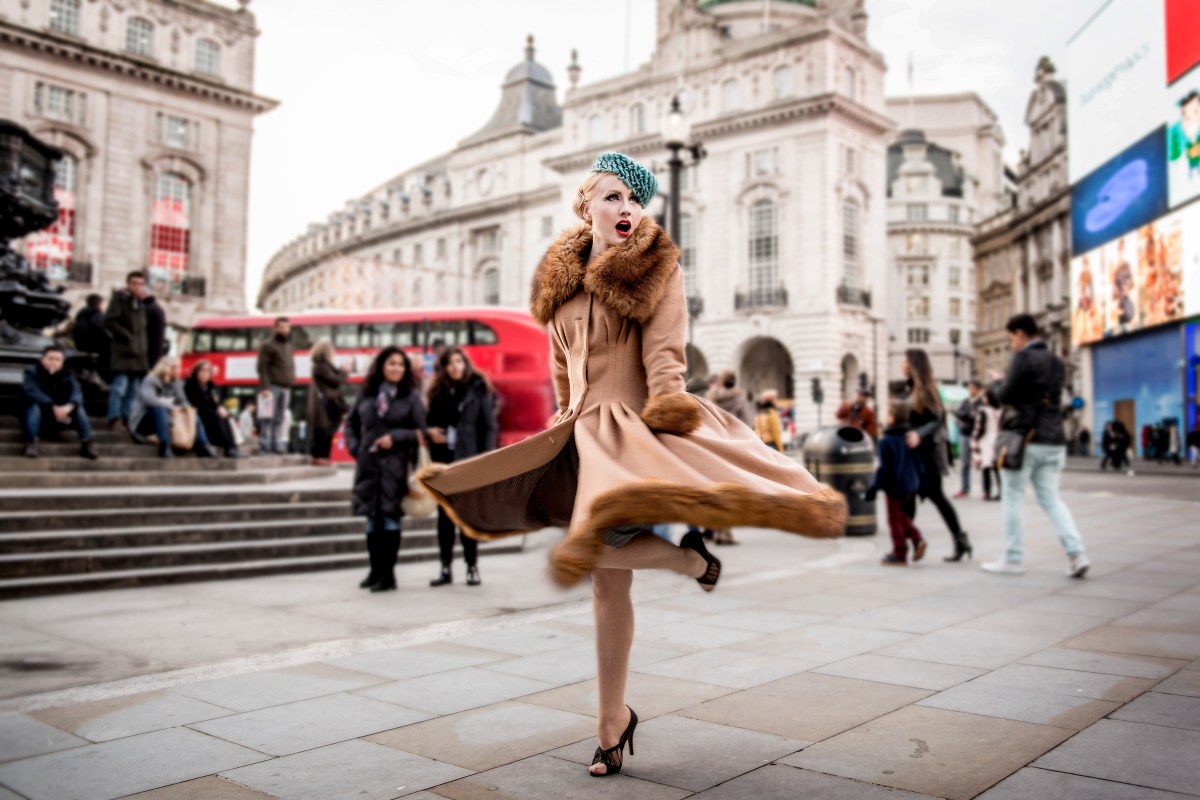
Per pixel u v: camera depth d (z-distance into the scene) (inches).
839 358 1635.1
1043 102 1899.6
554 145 2294.5
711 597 232.7
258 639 188.2
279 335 556.1
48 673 158.2
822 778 101.1
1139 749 109.5
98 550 272.5
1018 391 259.8
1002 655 161.8
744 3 1994.3
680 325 98.2
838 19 1888.5
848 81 1697.8
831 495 87.0
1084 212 1427.2
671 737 117.3
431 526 362.3
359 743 116.7
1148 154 1189.1
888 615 204.1
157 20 1615.4
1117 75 1289.4
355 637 188.5
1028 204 2022.6
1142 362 1269.7
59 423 396.2
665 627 193.0
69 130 1510.8
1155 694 134.2
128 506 311.4
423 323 787.4
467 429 278.2
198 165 1654.8
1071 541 254.1
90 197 1535.4
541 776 103.1
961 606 213.8
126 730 123.1
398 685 146.9
